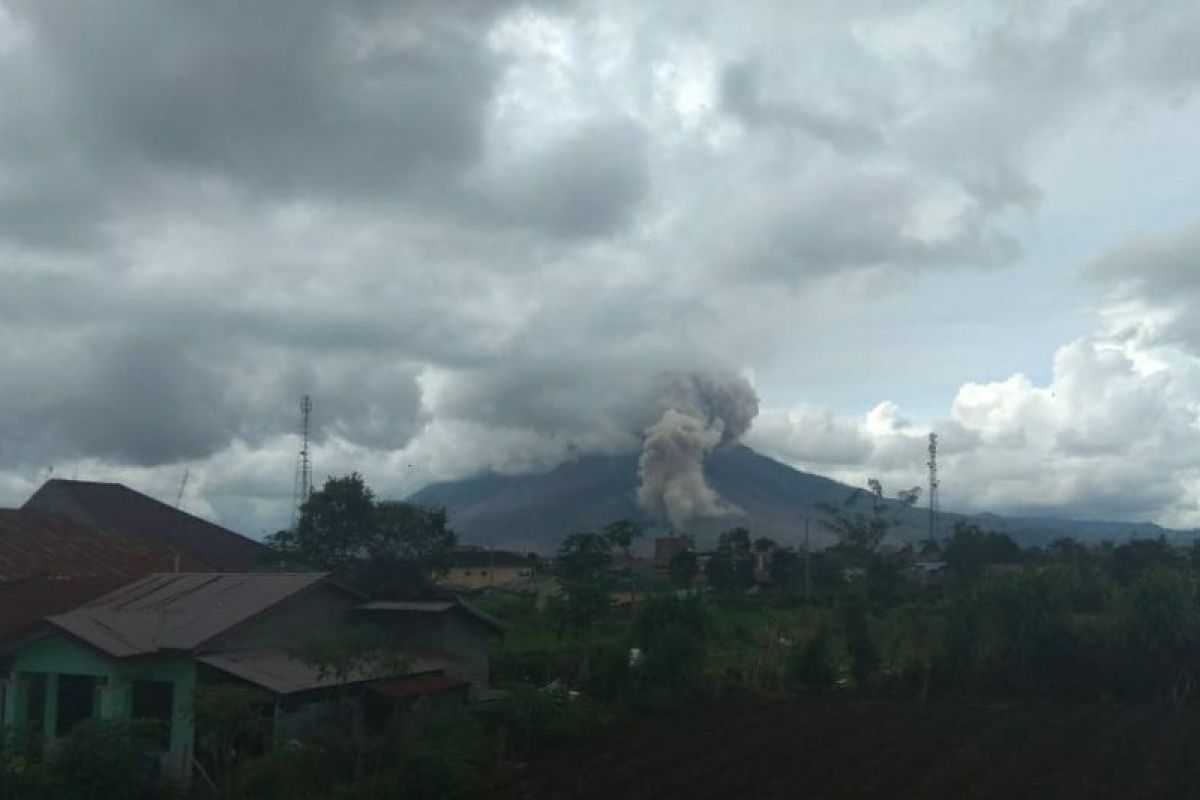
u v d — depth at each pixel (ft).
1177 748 91.25
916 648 133.90
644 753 89.86
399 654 92.48
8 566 107.76
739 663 143.13
